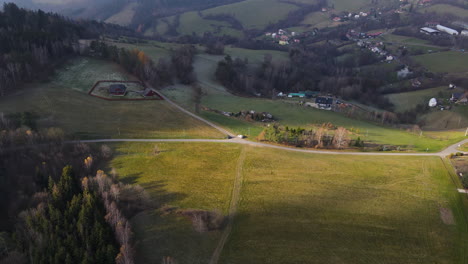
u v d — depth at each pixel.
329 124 127.38
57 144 87.06
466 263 58.88
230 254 58.47
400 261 58.69
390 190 79.50
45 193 67.88
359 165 91.62
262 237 62.72
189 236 61.84
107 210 62.91
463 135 124.88
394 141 114.44
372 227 66.44
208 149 97.50
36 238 56.53
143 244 59.22
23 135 85.69
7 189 70.75
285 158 93.75
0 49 133.62
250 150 98.12
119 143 96.88
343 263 57.75
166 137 103.94
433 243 63.22
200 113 127.25
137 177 80.62
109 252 53.53
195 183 79.19
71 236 56.09
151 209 68.19
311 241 62.22
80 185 71.31
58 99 118.31
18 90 120.62
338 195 76.44
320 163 91.88
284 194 76.06
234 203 72.19
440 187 81.56
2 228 62.16
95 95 127.62
